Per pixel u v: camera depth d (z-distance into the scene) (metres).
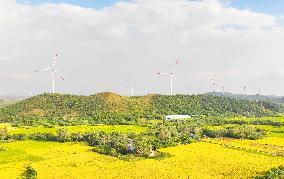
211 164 171.25
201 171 159.38
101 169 164.38
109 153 198.25
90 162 178.50
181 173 156.38
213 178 148.75
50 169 164.12
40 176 152.38
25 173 153.75
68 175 154.00
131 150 199.25
